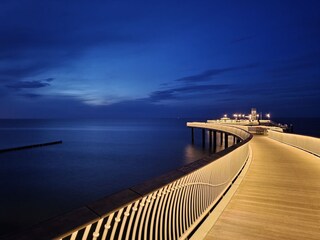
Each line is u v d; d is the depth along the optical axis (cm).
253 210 509
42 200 1786
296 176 820
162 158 3506
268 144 1934
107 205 175
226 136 3734
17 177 2502
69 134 8669
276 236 397
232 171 697
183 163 3123
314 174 849
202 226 425
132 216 233
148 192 218
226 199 568
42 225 133
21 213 1542
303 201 566
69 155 3897
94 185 2180
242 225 436
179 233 343
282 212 498
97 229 188
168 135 8144
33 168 2955
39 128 13912
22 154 4072
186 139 6531
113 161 3319
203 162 368
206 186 447
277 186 695
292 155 1313
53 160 3488
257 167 976
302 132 7375
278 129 3072
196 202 396
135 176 2483
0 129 12731
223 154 477
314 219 464
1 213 1540
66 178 2436
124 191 206
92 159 3503
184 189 353
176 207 331
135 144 5309
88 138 6919
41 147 4856
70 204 1706
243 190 656
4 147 4944
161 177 262
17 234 122
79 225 143
